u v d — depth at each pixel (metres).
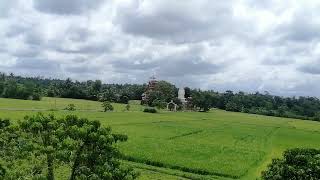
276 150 75.12
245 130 118.56
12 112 100.75
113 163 20.69
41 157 20.50
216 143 78.94
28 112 103.56
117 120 116.19
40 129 20.53
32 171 20.09
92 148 20.47
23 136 20.97
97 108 161.88
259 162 58.59
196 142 77.38
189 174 44.84
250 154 64.19
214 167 49.16
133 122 114.12
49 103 162.25
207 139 85.81
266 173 27.44
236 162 55.06
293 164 26.84
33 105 141.12
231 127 126.62
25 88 190.25
